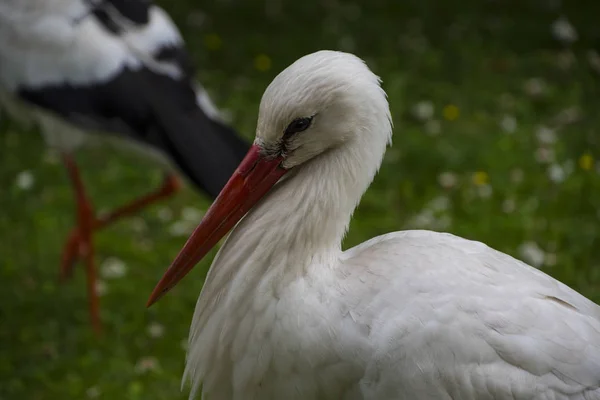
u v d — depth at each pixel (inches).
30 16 388.2
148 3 404.5
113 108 376.2
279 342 216.7
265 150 225.6
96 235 444.1
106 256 431.2
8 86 392.8
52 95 382.9
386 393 210.8
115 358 363.6
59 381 353.1
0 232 442.3
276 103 220.2
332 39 617.9
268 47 610.5
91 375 355.6
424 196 464.4
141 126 372.8
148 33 393.4
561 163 480.7
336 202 224.2
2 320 387.2
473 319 209.5
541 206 450.9
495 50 611.8
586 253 415.5
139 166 500.4
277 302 217.9
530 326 210.1
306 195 223.9
